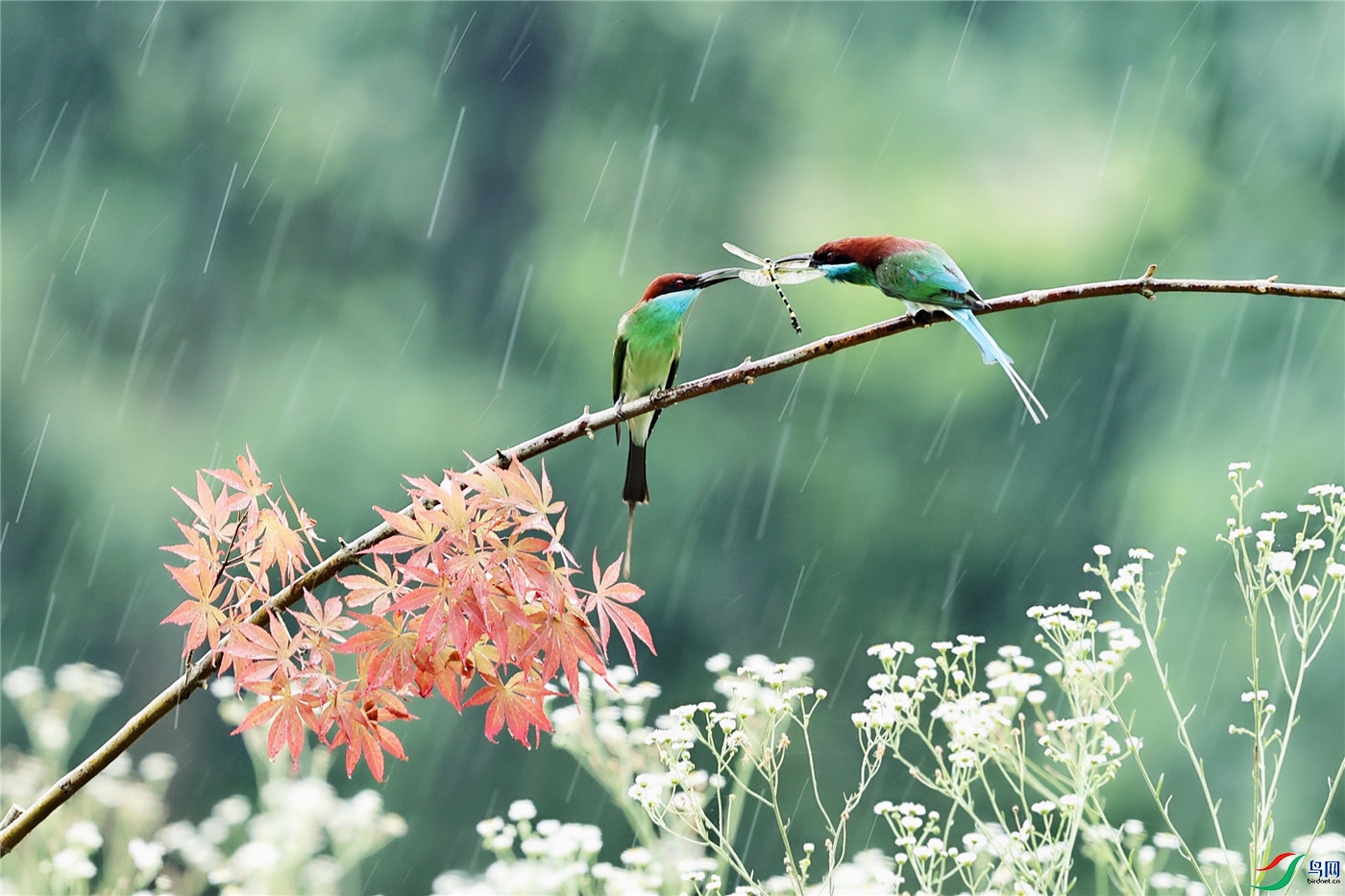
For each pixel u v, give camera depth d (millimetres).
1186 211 16266
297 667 3354
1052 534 15711
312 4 18547
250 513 3371
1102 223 16297
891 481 16266
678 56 18438
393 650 3299
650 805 4266
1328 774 12672
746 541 16422
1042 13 17578
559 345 17453
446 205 18281
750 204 17938
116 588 16828
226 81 18391
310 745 8047
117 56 18391
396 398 17250
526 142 18500
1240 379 15336
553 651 3254
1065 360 16125
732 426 16719
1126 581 4141
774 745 4148
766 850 13383
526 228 18344
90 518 16984
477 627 3174
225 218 18016
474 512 3248
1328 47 16219
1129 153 16516
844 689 15875
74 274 17750
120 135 18375
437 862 15352
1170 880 4332
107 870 6133
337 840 6234
